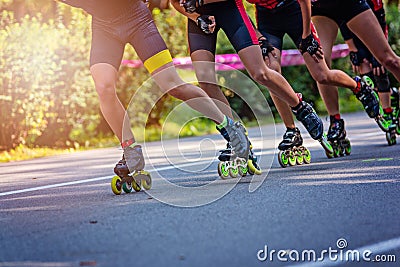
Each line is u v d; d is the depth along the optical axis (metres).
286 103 12.31
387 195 9.46
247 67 11.07
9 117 18.55
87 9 10.04
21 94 18.55
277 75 11.38
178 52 22.11
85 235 7.82
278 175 11.46
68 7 20.22
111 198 10.29
